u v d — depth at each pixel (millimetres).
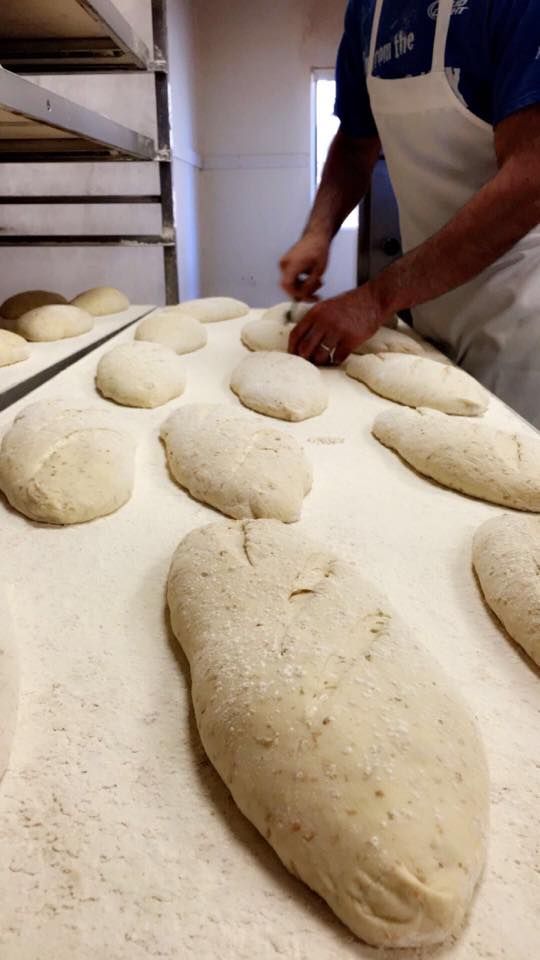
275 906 413
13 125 2035
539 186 1191
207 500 918
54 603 713
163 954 382
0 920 399
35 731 543
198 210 4277
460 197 1596
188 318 1738
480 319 1638
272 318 1865
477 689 595
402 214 1813
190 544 735
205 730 515
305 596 626
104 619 688
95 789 493
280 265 1746
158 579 758
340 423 1220
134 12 3373
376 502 935
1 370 1450
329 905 407
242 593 628
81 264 3891
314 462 1061
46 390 1335
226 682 527
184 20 3648
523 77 1165
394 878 387
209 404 1189
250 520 776
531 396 1642
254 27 3904
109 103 3602
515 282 1559
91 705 573
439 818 419
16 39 2338
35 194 3779
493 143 1459
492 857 441
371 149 1973
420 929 380
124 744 535
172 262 2727
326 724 472
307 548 705
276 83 4012
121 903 411
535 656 617
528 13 1169
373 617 602
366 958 383
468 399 1206
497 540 758
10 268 3941
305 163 4176
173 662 629
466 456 953
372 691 502
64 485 875
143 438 1146
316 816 425
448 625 682
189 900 415
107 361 1367
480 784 457
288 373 1336
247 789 461
